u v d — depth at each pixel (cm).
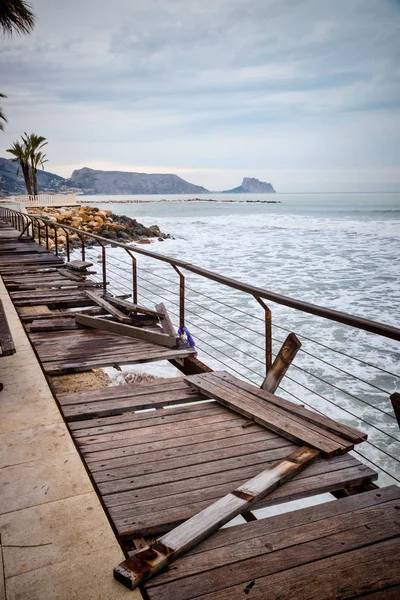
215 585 176
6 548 200
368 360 843
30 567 189
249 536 203
